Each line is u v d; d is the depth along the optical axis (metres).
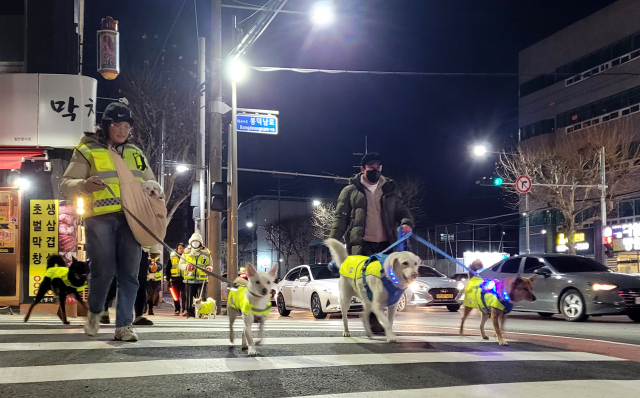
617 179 29.08
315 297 16.23
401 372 4.11
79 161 5.18
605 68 37.03
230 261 17.97
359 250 6.77
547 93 42.47
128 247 5.26
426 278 18.36
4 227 11.05
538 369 4.42
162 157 25.11
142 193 5.32
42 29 12.09
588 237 35.97
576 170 29.25
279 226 76.94
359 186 6.89
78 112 11.09
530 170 30.94
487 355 5.05
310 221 76.12
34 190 11.09
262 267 85.94
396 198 6.98
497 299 6.22
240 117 18.58
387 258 5.71
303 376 3.89
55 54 12.17
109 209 5.12
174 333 6.08
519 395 3.52
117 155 5.30
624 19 35.59
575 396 3.54
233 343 5.42
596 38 37.91
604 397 3.53
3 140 10.85
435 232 52.91
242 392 3.41
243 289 5.19
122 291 5.27
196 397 3.26
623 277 12.99
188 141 26.44
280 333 6.42
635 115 33.91
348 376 3.93
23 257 11.02
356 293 6.20
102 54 13.09
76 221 11.23
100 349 4.72
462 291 8.34
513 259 15.35
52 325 6.94
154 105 24.98
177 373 3.86
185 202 47.06
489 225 50.19
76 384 3.48
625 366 4.73
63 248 11.11
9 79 10.94
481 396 3.47
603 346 6.52
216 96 16.91
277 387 3.56
